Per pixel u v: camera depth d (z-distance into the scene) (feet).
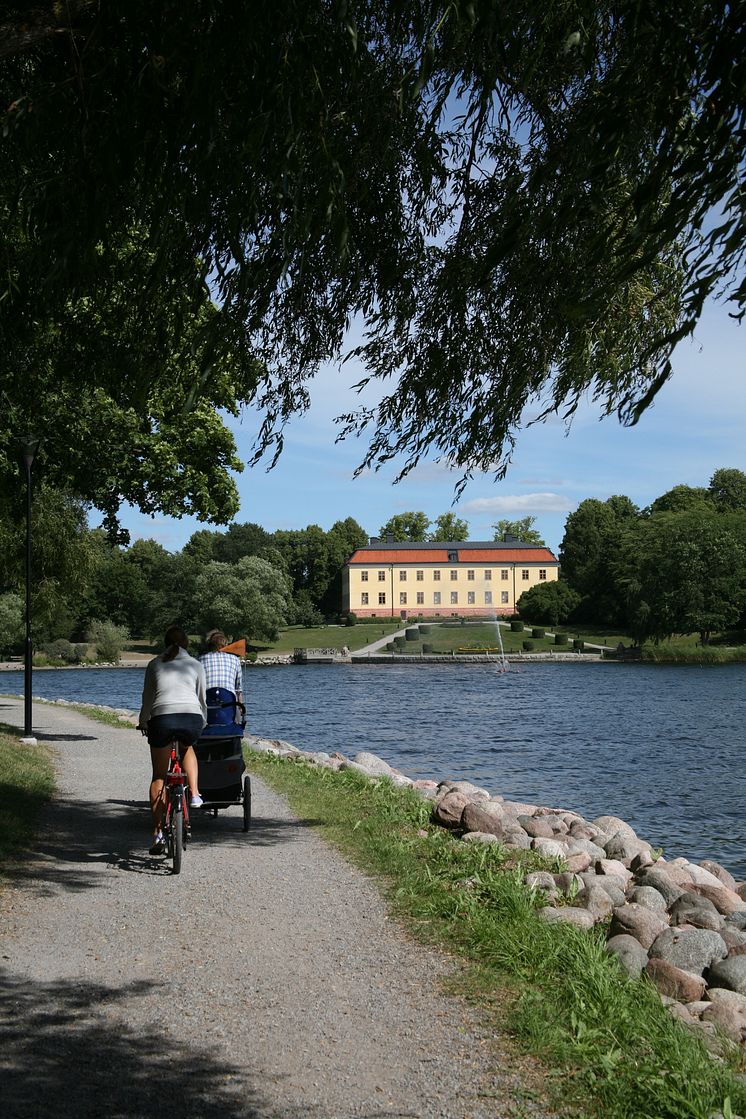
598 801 55.36
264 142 15.46
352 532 472.44
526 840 30.42
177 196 16.87
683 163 13.61
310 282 22.17
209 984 16.19
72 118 16.55
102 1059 13.03
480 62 16.69
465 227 21.40
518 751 81.56
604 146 14.37
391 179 21.31
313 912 20.85
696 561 273.13
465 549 417.28
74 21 16.70
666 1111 11.57
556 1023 14.08
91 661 296.92
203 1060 13.05
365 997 15.52
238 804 30.81
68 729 73.77
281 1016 14.70
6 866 24.88
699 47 13.37
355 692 169.68
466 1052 13.33
